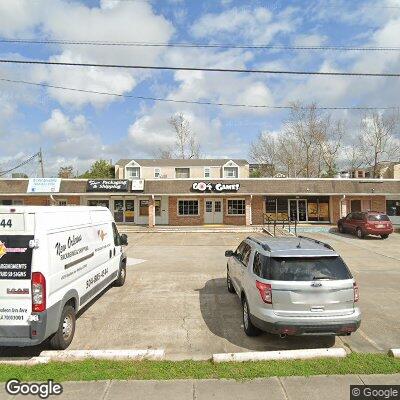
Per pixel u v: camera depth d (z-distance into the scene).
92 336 7.02
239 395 4.75
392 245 20.12
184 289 10.53
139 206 31.73
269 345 6.58
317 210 31.84
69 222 7.06
